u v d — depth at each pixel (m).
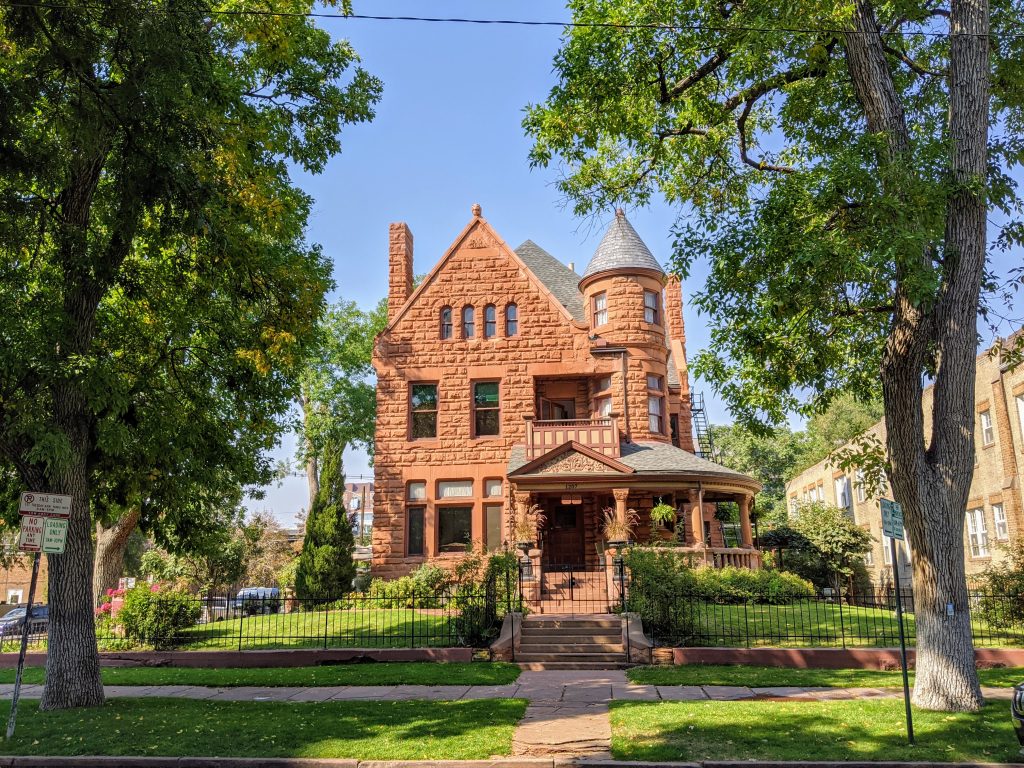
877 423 37.16
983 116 11.67
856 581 33.47
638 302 30.48
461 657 16.20
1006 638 16.44
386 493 28.77
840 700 11.48
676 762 8.46
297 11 15.21
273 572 40.12
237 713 11.30
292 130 16.50
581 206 17.42
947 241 11.44
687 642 16.56
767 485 65.62
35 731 10.32
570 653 16.20
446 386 29.50
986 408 27.36
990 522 27.12
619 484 25.86
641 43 13.94
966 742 8.87
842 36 12.27
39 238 12.44
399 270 32.12
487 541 28.05
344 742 9.48
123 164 11.90
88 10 11.31
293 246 19.05
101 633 19.05
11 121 11.13
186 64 11.40
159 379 15.13
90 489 13.90
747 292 13.19
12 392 11.58
